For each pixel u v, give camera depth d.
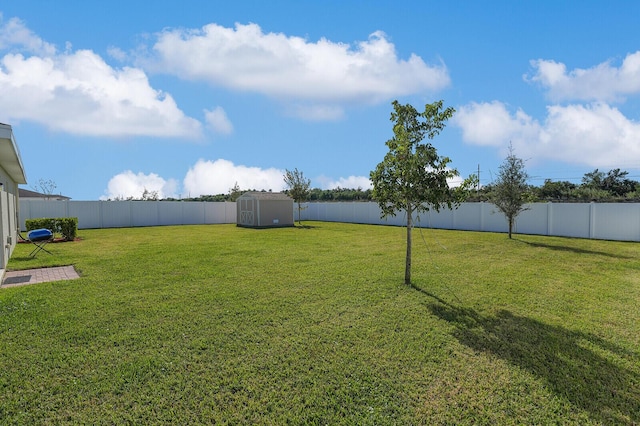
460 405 2.81
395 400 2.87
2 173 12.27
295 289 6.23
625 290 6.27
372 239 14.42
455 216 20.14
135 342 3.96
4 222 8.05
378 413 2.69
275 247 11.88
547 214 16.30
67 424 2.53
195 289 6.23
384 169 6.59
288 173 26.25
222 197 44.16
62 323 4.52
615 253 10.59
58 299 5.61
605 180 29.14
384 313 4.98
